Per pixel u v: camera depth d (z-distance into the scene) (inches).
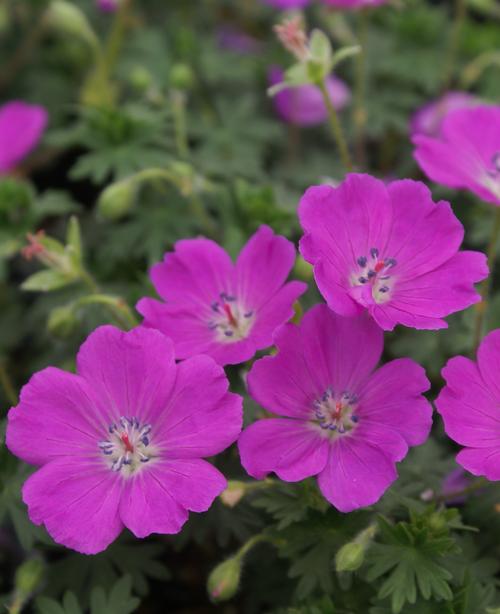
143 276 13.1
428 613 10.8
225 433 10.2
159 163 13.9
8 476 11.3
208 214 14.6
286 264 11.0
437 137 15.8
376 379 10.6
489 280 13.3
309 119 16.2
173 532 10.1
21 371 14.6
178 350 11.0
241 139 15.7
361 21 15.0
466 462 10.2
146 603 13.1
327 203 10.6
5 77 17.6
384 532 10.8
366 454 10.4
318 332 10.6
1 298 14.9
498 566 11.3
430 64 16.7
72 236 12.1
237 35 18.1
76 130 14.2
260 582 12.4
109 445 10.5
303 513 10.9
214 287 11.4
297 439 10.6
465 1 15.8
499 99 16.2
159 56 17.0
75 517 10.3
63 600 11.4
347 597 11.3
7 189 13.6
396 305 10.6
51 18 15.5
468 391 10.4
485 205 14.3
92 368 10.5
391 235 10.9
